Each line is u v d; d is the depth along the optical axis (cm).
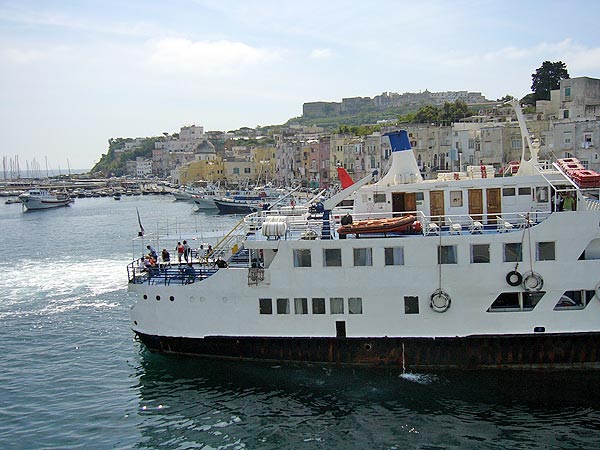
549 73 12706
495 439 2356
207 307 2956
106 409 2728
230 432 2478
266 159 19062
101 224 11262
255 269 2862
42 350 3550
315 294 2827
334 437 2406
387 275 2764
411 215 3164
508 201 3077
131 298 4722
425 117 14075
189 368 3038
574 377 2752
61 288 5175
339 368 2884
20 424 2623
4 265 6581
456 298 2745
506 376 2780
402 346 2806
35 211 15362
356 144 13075
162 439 2445
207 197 13788
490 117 12106
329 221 2948
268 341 2908
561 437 2356
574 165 3131
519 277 2692
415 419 2508
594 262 2680
